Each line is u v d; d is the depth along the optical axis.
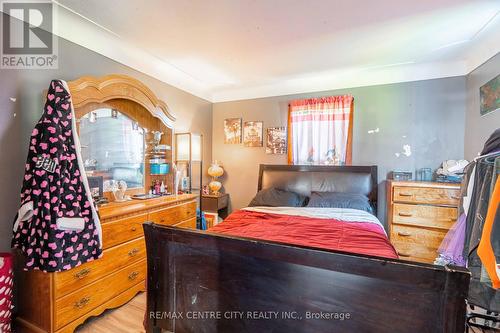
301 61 2.85
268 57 2.75
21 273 1.68
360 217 2.35
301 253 0.96
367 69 3.13
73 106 1.77
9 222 1.73
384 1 1.73
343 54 2.65
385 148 3.20
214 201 3.68
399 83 3.12
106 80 2.06
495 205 1.24
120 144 2.54
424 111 3.02
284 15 1.91
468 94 2.79
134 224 2.07
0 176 1.68
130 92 2.32
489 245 1.24
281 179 3.54
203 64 2.95
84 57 2.19
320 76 3.39
